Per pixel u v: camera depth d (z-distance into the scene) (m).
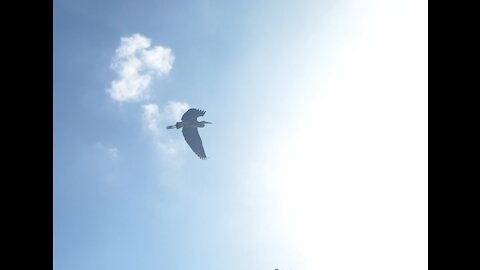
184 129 22.14
